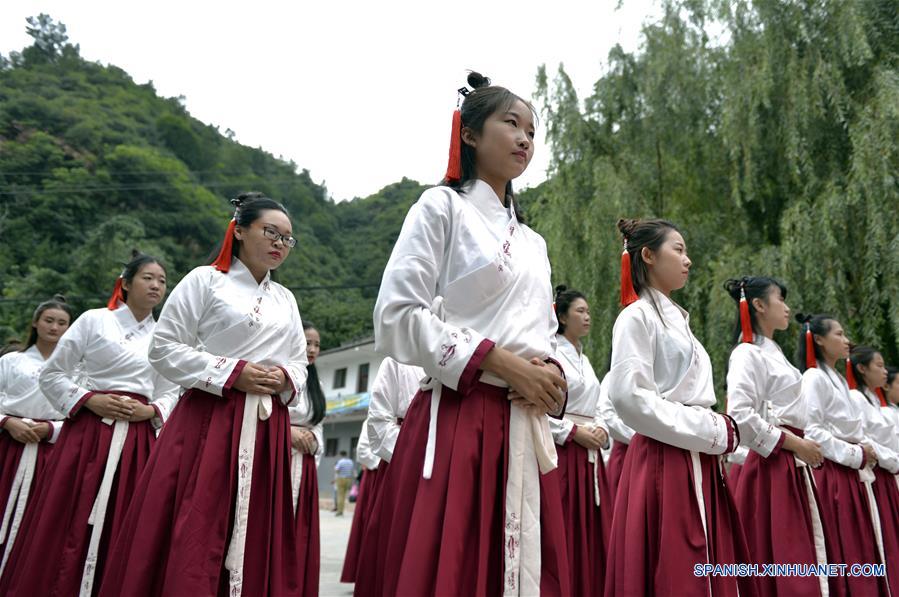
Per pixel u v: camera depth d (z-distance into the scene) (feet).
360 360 82.23
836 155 25.94
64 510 11.64
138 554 8.50
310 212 127.95
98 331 12.64
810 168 25.13
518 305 6.68
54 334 16.07
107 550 11.62
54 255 98.17
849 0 25.09
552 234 30.71
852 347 17.88
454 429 6.22
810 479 11.96
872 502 14.06
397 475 6.61
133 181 120.78
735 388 11.80
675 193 30.42
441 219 6.81
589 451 14.75
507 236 6.92
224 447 9.00
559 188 31.50
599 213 28.81
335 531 43.42
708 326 25.55
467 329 6.28
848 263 23.99
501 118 7.29
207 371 9.14
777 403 12.33
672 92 29.73
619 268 27.91
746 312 12.73
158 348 9.46
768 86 26.05
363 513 19.40
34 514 11.73
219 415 9.12
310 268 105.29
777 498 11.79
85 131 125.70
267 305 10.21
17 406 15.31
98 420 12.19
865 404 16.57
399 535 6.19
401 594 5.77
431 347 6.19
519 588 5.99
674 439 8.66
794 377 12.34
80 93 148.36
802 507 11.78
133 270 13.21
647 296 9.79
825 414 14.58
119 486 11.94
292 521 9.55
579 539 14.15
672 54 29.99
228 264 10.24
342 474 62.28
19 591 11.07
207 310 9.85
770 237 27.96
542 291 6.97
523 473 6.26
